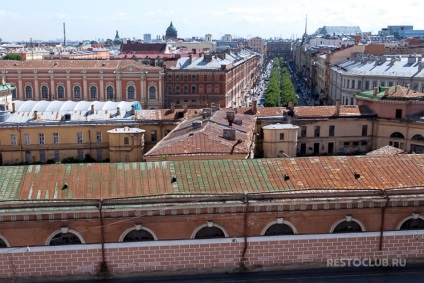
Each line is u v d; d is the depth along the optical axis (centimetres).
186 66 16950
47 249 4300
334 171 4797
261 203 4356
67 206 4253
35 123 10462
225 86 16675
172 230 4391
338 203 4447
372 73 14375
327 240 4516
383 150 7650
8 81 16075
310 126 10556
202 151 6862
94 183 4538
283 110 10688
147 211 4300
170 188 4494
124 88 16012
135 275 4438
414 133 10131
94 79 15988
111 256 4378
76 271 4388
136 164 4822
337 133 10669
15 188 4453
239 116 9781
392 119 10338
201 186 4525
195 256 4447
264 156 9625
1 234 4262
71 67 16062
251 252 4488
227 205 4344
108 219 4306
